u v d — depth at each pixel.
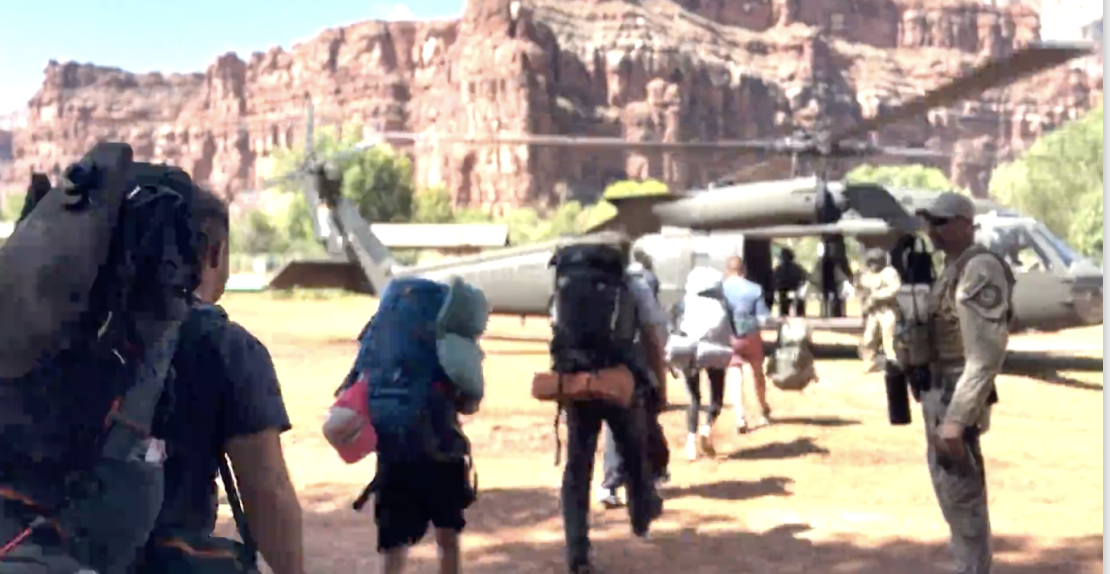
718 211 21.19
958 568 5.30
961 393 4.96
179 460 2.46
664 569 6.55
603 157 181.12
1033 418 13.59
